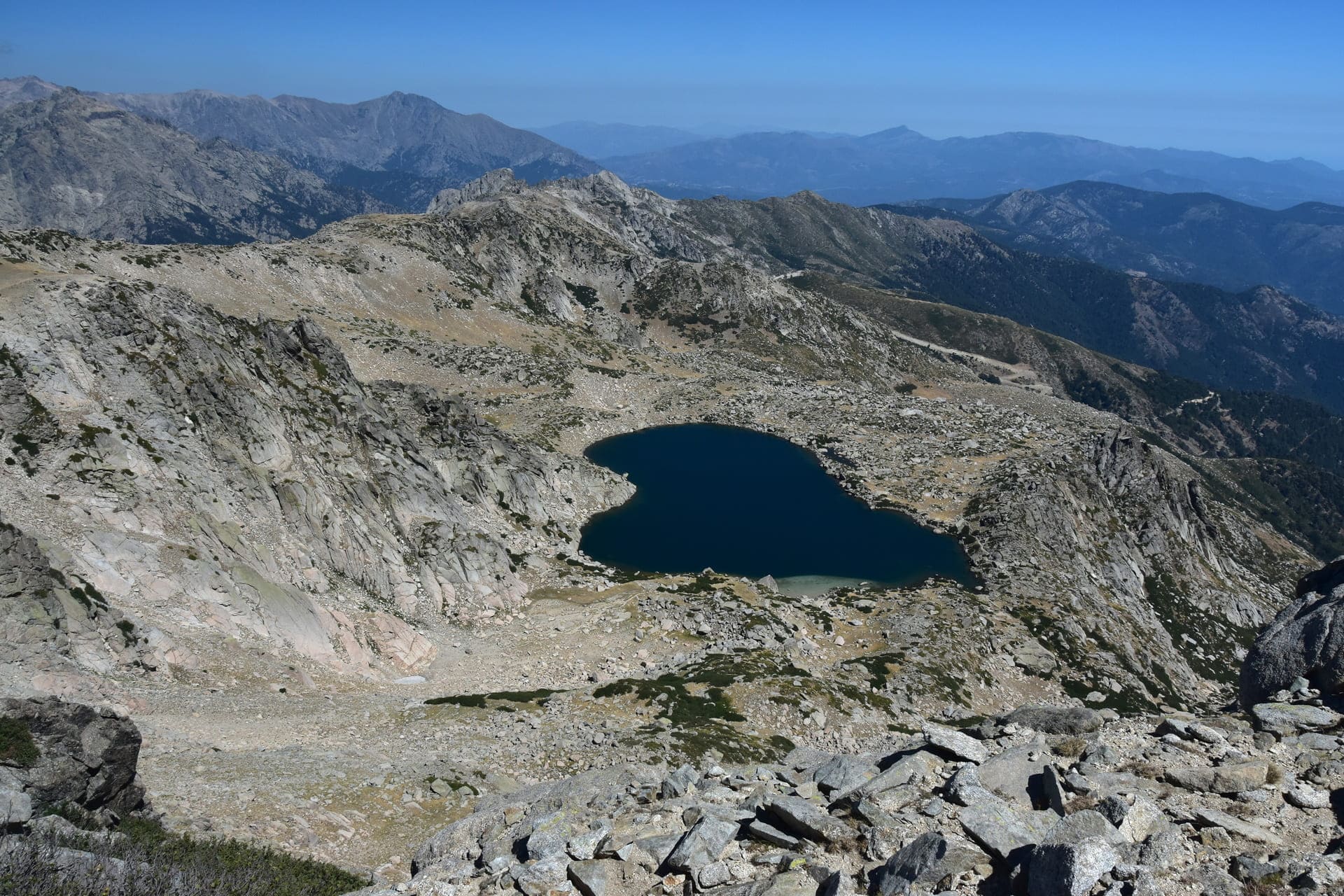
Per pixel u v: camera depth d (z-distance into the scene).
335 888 25.17
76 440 52.84
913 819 19.91
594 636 73.25
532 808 27.14
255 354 76.56
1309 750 21.77
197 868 22.69
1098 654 87.56
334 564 66.38
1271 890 15.42
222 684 45.59
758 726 55.28
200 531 54.16
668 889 19.30
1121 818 18.12
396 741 43.09
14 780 22.47
